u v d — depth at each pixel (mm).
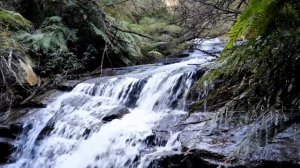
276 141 2326
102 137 4027
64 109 5148
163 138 3422
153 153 3229
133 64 8914
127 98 5117
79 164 4016
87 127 4340
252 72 1886
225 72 1928
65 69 7289
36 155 4539
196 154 2602
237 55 1846
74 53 8094
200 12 6012
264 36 1686
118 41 8562
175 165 2797
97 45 8227
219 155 2457
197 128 3045
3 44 6016
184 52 9266
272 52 1713
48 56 7223
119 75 6367
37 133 4781
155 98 4750
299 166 2053
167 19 11891
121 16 10789
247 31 1606
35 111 5340
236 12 4844
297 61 1678
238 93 2062
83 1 8055
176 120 3830
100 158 3850
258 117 1974
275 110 1813
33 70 6781
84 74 7422
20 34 6980
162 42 9852
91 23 7980
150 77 5051
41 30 7590
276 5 1490
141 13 12164
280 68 1735
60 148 4379
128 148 3648
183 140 2904
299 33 1521
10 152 4738
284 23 1589
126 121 4211
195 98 4090
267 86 1840
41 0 8164
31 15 8289
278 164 2111
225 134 2746
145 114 4441
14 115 5367
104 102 5148
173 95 4562
